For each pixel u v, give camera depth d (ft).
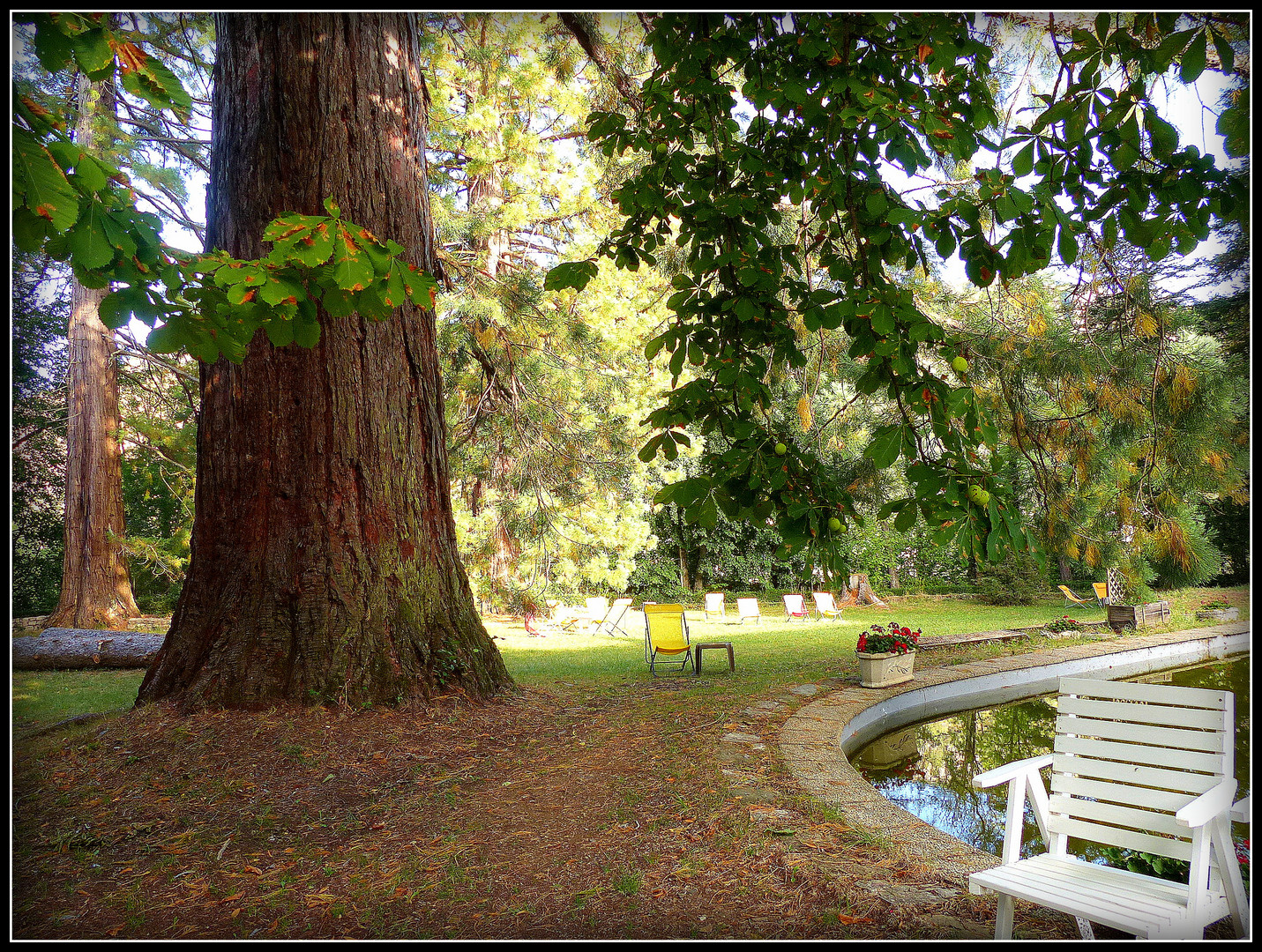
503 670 22.13
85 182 6.92
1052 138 9.38
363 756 16.15
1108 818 9.14
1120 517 19.62
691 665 33.53
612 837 12.53
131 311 7.54
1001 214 7.93
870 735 23.97
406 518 20.21
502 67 38.14
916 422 8.73
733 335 10.16
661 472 51.44
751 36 10.99
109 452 47.62
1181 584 20.58
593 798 14.40
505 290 36.29
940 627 50.19
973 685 30.25
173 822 13.26
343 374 19.30
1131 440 19.74
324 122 19.48
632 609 69.62
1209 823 8.05
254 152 19.38
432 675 19.60
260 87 19.49
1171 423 18.60
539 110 43.98
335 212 8.20
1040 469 21.04
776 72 10.72
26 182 6.31
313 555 18.66
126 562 49.55
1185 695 9.00
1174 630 42.24
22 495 56.03
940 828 16.61
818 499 9.07
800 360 10.33
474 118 38.99
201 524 19.16
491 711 19.80
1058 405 20.83
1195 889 7.78
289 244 7.54
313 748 16.17
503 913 10.08
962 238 8.91
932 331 7.77
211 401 19.42
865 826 12.86
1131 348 18.81
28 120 6.85
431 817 13.56
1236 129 9.13
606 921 9.77
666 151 11.85
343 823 13.33
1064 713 9.86
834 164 9.98
